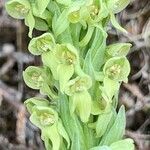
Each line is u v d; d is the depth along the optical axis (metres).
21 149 0.40
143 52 0.40
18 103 0.41
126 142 0.21
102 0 0.20
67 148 0.21
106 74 0.20
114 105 0.21
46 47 0.20
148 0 0.40
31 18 0.20
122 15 0.40
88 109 0.20
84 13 0.20
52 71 0.20
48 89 0.21
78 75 0.20
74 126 0.20
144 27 0.40
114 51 0.21
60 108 0.21
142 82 0.40
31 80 0.22
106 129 0.21
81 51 0.20
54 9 0.20
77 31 0.20
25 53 0.42
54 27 0.20
